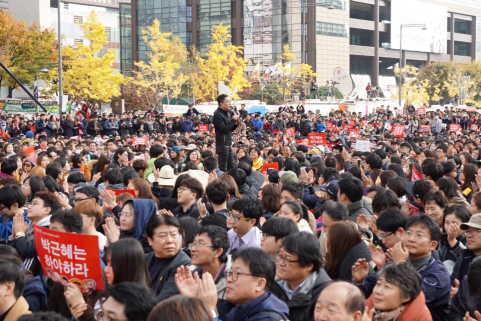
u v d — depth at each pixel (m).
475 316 5.53
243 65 68.06
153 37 68.12
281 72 74.56
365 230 7.74
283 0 83.12
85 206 7.17
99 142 24.41
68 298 5.37
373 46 97.31
